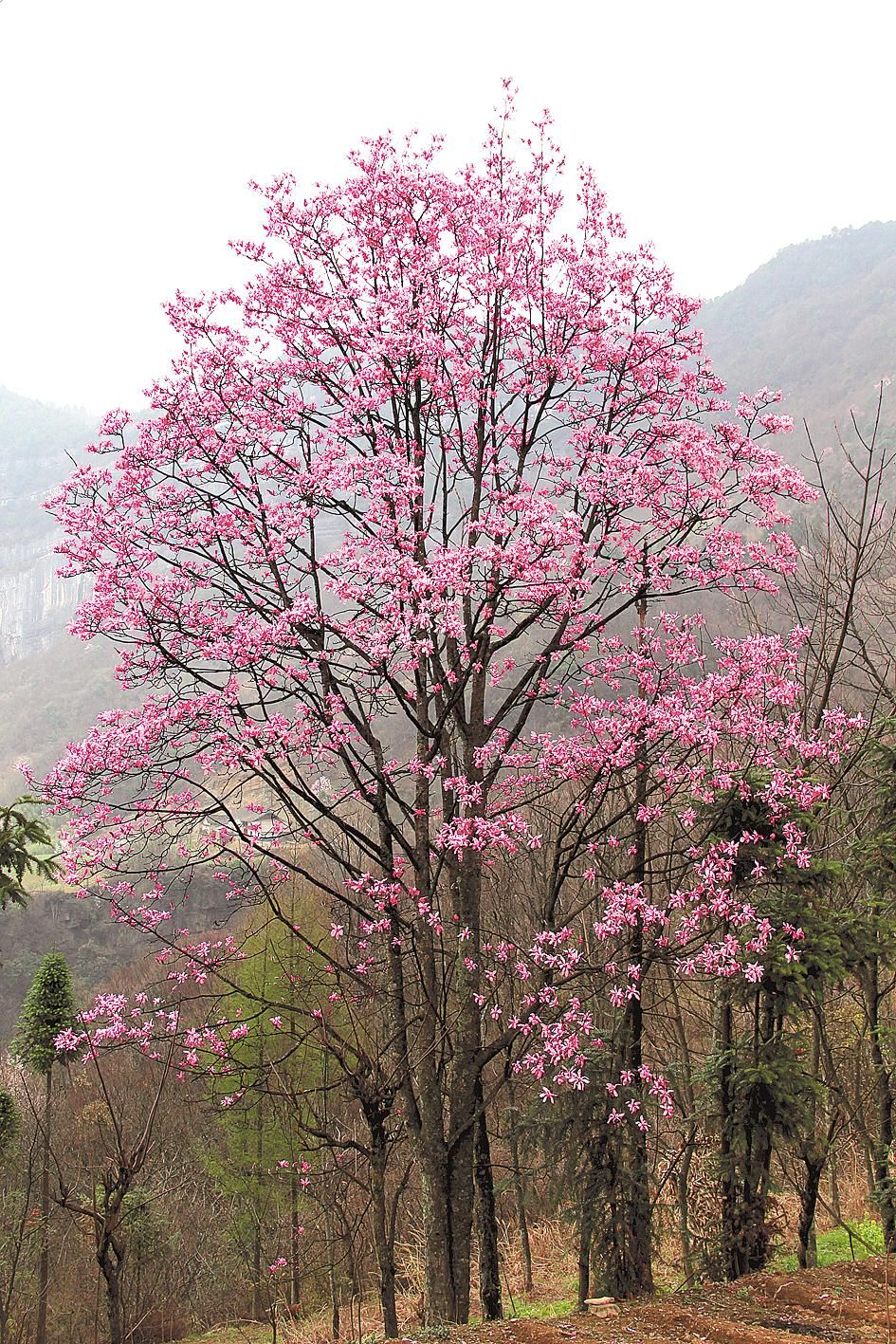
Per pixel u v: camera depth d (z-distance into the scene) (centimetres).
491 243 1001
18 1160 1708
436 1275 872
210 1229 1956
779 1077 829
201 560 1016
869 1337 612
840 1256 1055
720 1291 770
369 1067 891
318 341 1009
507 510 889
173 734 893
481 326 1004
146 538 957
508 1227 1577
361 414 977
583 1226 870
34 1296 1677
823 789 867
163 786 901
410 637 836
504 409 1017
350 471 898
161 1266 1866
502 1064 1416
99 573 917
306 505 934
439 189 1001
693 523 945
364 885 888
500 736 952
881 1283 746
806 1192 918
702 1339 634
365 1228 1405
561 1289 1264
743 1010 931
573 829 1063
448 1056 942
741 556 954
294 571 990
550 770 976
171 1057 829
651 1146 1073
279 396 991
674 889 1007
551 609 911
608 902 828
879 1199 922
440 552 835
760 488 938
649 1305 743
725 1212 873
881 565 1438
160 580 933
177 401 965
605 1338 641
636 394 1010
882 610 1333
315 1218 1572
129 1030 830
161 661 931
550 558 845
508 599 894
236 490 959
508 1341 657
